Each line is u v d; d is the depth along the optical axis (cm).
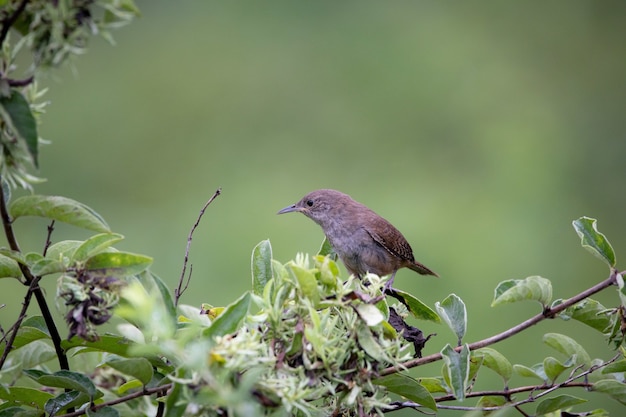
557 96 1686
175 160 1591
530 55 1761
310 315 453
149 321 398
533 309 1159
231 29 1761
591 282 1286
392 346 473
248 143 1608
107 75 1688
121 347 516
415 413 962
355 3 1784
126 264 450
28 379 610
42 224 1288
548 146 1558
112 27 439
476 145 1580
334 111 1650
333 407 484
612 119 1647
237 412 406
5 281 1117
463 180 1469
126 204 1502
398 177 1510
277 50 1734
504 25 1788
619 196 1520
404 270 1209
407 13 1759
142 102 1647
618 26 1808
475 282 1209
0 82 417
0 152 440
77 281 441
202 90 1677
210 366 415
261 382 424
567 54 1762
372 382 491
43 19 426
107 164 1571
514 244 1298
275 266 475
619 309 532
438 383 578
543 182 1470
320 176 1527
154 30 1764
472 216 1338
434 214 1340
